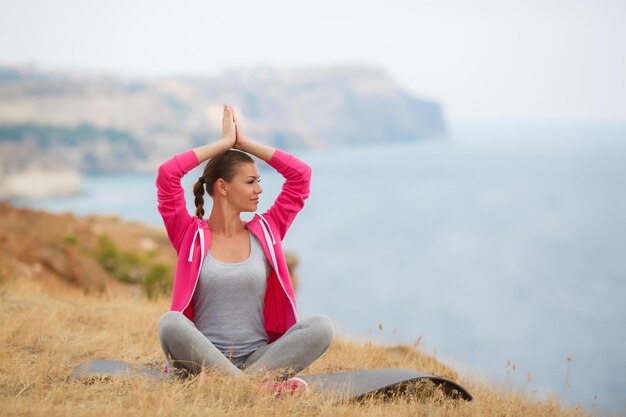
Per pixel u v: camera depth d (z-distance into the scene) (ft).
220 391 14.85
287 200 17.38
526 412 17.28
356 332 25.96
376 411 14.84
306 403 14.65
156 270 60.08
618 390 242.99
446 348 315.78
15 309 26.73
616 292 506.07
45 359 17.92
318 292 480.64
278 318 17.30
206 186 16.99
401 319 393.29
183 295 16.34
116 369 16.97
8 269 53.98
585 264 628.28
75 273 59.88
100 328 24.73
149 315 26.94
